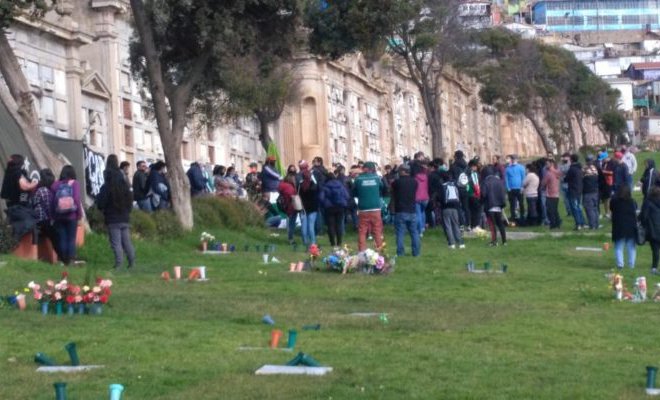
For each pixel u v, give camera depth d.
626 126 128.50
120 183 25.30
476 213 36.41
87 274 19.62
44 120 42.50
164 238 30.58
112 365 14.12
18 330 16.59
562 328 17.72
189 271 24.94
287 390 12.57
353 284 23.45
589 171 37.72
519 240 34.25
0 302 19.06
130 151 49.81
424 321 18.27
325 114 65.44
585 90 107.44
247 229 34.94
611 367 14.41
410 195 29.11
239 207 35.69
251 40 31.73
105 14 47.88
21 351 15.06
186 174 35.16
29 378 13.30
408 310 19.80
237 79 44.16
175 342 15.77
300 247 31.67
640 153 97.75
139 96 50.88
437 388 12.82
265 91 46.47
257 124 63.38
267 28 32.41
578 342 16.48
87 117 46.16
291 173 32.16
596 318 19.02
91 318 17.89
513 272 26.30
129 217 25.64
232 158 59.44
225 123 48.94
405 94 82.19
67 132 44.28
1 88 28.06
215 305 19.64
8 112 28.20
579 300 21.73
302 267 25.78
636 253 30.94
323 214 33.66
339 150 68.19
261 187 38.81
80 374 13.52
